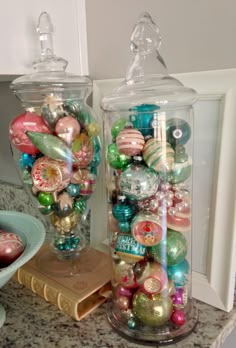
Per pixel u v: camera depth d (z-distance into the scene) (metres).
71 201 0.64
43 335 0.57
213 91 0.58
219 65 0.58
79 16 0.73
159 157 0.51
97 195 0.76
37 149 0.60
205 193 0.62
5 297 0.67
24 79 0.64
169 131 0.53
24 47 0.64
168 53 0.64
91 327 0.59
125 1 0.67
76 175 0.62
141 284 0.54
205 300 0.64
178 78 0.62
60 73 0.65
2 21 0.59
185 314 0.58
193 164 0.63
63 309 0.62
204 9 0.58
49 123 0.59
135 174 0.51
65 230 0.69
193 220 0.64
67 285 0.64
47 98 0.61
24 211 1.00
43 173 0.60
